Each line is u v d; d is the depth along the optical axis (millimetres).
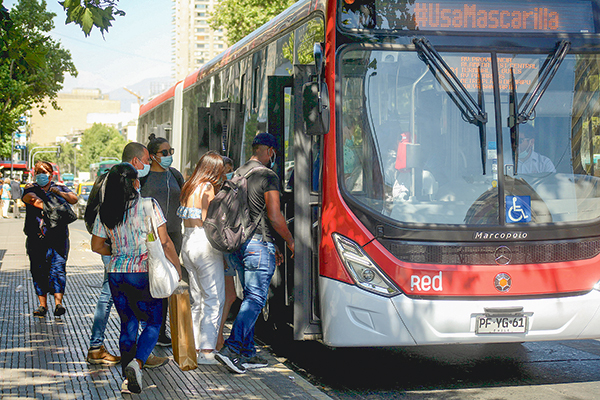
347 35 6133
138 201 5730
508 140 6082
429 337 5820
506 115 6105
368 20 6160
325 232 6102
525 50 6180
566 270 5973
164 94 15344
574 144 6172
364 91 6086
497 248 5914
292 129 7234
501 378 6605
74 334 8125
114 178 5730
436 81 6090
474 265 5883
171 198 7250
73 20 6438
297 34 7203
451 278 5812
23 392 5766
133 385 5695
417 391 6180
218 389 5910
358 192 6000
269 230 6613
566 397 5953
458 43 6137
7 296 11039
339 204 6004
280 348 8039
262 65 8352
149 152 7215
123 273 5754
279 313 7406
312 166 6500
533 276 5914
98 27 6461
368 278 5871
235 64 9531
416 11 6164
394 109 6070
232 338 6398
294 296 6434
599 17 6352
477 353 7695
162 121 15414
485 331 5855
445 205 5973
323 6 6445
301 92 6520
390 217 5918
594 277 6043
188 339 6480
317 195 6410
